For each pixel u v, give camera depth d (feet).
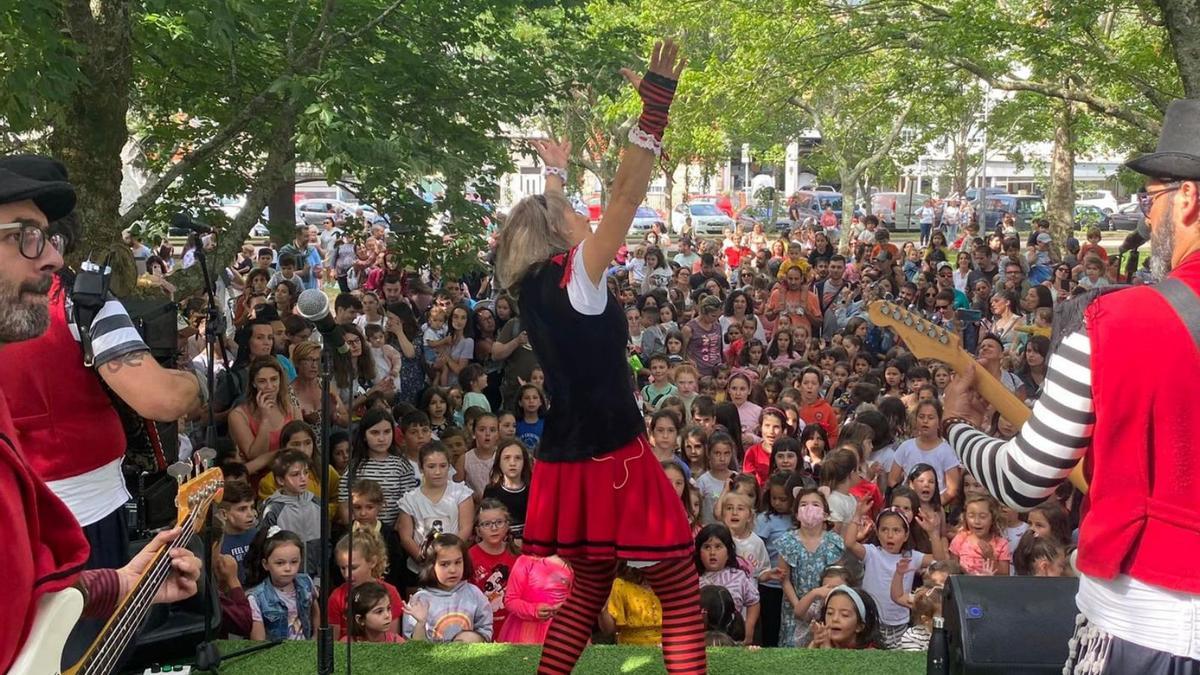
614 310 9.90
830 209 126.93
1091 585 6.78
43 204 7.03
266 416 22.82
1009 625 10.29
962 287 54.65
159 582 9.49
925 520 20.80
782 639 19.71
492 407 34.42
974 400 9.09
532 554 10.22
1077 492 21.24
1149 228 6.93
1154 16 52.13
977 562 19.86
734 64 60.70
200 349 29.32
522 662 12.67
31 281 6.82
